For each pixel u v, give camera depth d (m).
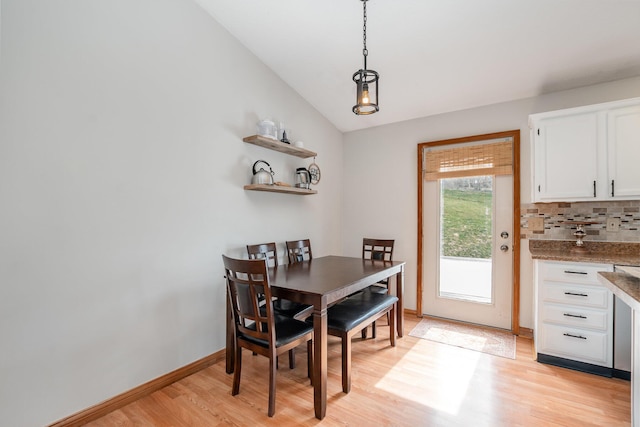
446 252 3.41
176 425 1.69
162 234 2.12
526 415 1.75
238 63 2.68
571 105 2.77
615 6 1.92
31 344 1.56
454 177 3.33
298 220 3.39
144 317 2.02
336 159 4.04
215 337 2.47
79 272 1.73
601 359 2.17
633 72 2.48
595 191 2.38
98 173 1.80
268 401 1.90
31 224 1.56
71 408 1.69
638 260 2.09
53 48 1.63
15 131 1.51
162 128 2.12
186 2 2.28
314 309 1.78
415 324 3.26
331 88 3.27
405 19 2.26
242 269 1.79
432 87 3.00
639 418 1.38
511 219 3.04
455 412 1.79
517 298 2.95
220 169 2.52
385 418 1.74
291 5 2.26
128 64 1.94
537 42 2.29
